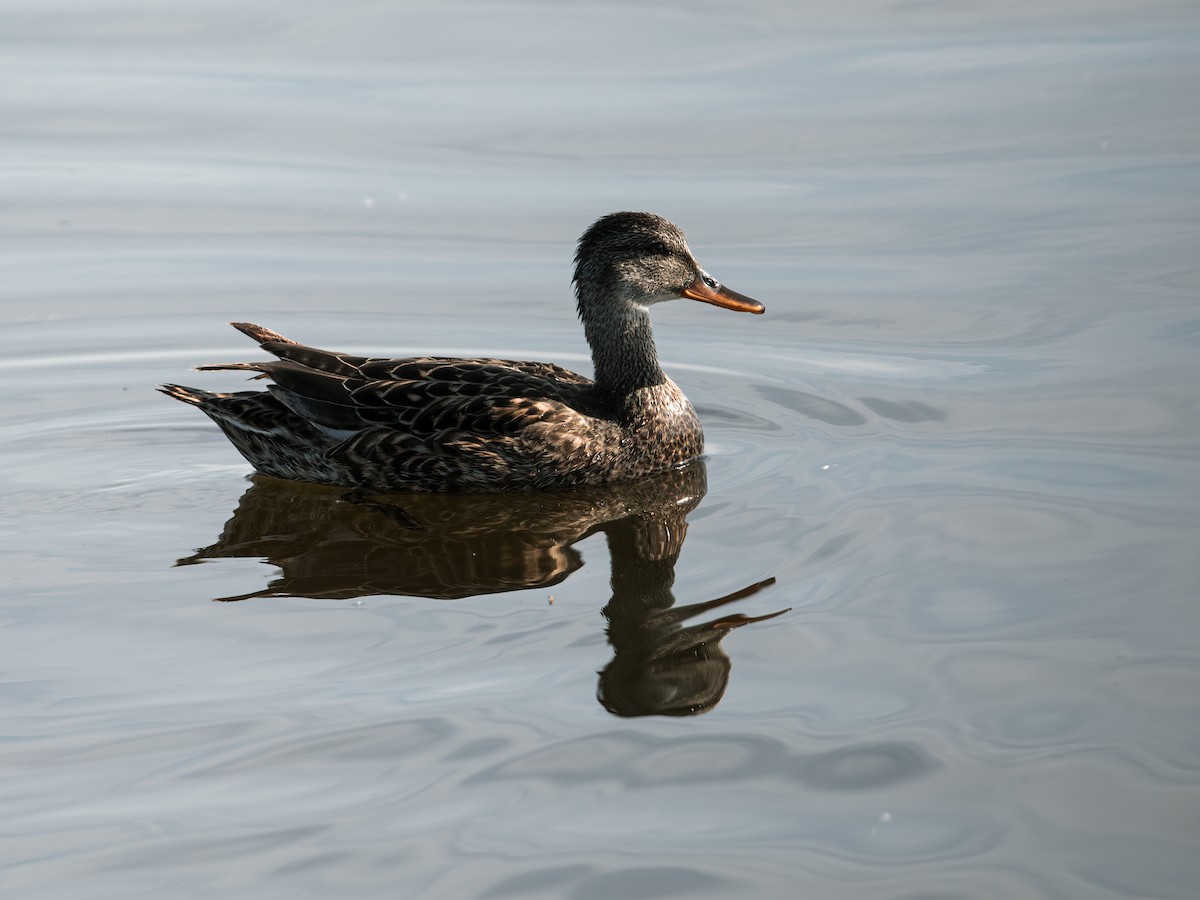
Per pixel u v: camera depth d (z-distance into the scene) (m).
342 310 18.03
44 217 20.19
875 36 25.56
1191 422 13.84
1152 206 19.44
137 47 25.45
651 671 9.87
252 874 7.86
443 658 10.13
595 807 8.39
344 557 12.05
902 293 17.84
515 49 25.28
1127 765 8.61
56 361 16.80
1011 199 19.97
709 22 26.34
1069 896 7.56
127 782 8.69
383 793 8.54
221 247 19.61
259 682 9.82
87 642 10.45
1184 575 10.88
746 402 15.62
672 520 12.70
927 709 9.28
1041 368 15.51
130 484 13.82
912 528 11.98
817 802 8.39
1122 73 23.50
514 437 13.53
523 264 19.12
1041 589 10.80
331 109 23.05
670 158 21.50
